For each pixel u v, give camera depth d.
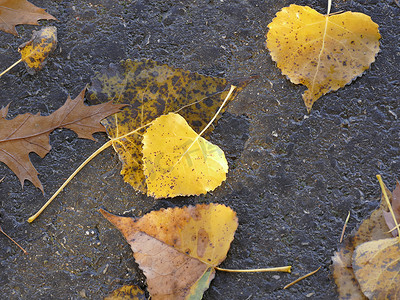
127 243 0.77
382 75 0.80
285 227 0.78
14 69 0.80
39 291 0.76
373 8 0.82
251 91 0.80
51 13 0.82
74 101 0.79
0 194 0.78
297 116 0.80
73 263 0.77
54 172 0.78
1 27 0.81
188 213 0.76
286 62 0.80
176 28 0.81
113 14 0.82
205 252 0.76
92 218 0.78
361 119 0.80
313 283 0.77
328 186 0.78
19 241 0.77
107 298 0.76
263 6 0.82
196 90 0.79
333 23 0.80
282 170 0.79
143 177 0.78
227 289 0.77
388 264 0.75
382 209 0.77
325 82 0.79
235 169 0.79
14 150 0.78
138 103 0.79
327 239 0.77
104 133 0.79
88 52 0.81
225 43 0.81
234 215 0.77
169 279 0.75
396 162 0.79
